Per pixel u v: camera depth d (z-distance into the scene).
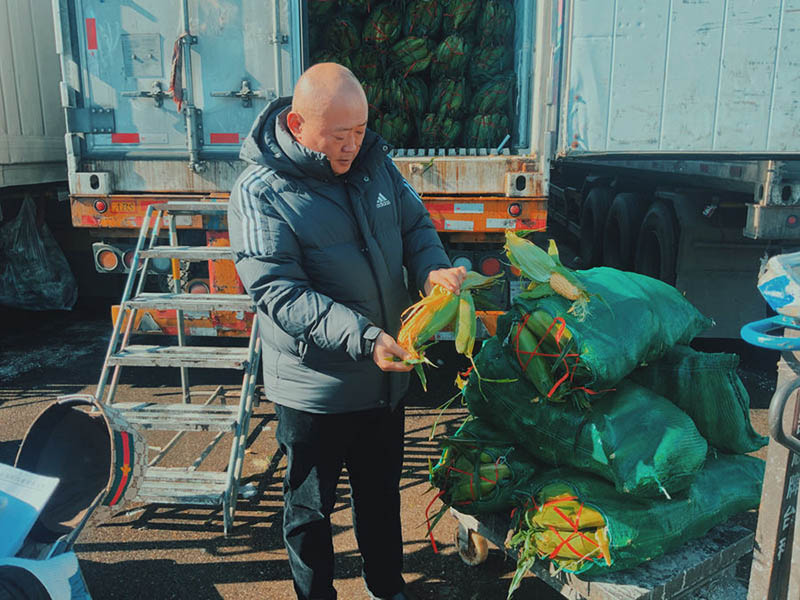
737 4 3.47
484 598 2.56
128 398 4.52
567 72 3.62
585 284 2.36
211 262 4.35
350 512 3.18
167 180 4.30
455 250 4.34
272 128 2.05
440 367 5.08
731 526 2.35
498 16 4.81
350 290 2.10
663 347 2.34
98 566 2.78
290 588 2.64
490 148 4.88
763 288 1.57
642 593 2.00
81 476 1.86
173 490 2.99
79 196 4.33
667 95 3.58
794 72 3.51
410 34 4.83
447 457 2.48
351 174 2.11
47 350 5.59
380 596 2.48
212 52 4.12
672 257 5.24
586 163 8.25
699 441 2.15
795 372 1.57
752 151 3.61
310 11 4.88
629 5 3.52
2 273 6.14
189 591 2.62
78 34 4.17
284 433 2.20
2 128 5.46
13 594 1.38
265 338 2.18
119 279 6.89
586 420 2.18
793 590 1.65
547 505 2.15
